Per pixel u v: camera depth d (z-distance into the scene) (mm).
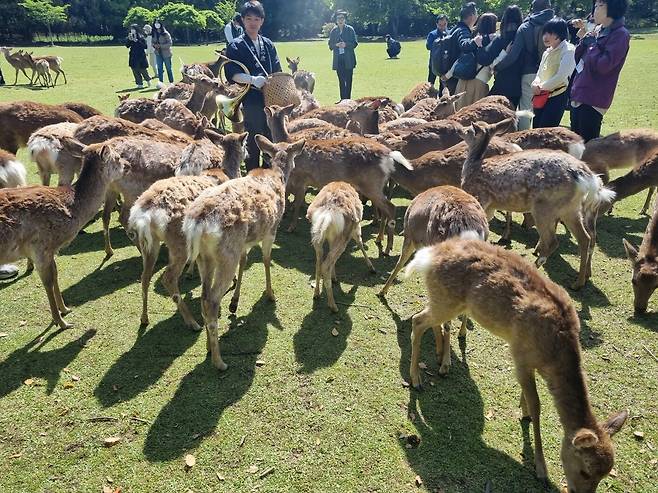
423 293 4867
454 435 3252
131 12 43812
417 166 5895
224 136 5516
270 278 4785
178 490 2877
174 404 3482
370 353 4023
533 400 3010
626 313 4484
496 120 7465
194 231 3650
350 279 5168
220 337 4211
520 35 7742
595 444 2572
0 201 3945
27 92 15273
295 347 4090
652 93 13258
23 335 4176
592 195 4727
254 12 6527
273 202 4410
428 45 12477
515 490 2895
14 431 3248
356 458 3084
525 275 3121
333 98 14258
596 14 6070
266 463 3047
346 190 4734
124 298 4754
